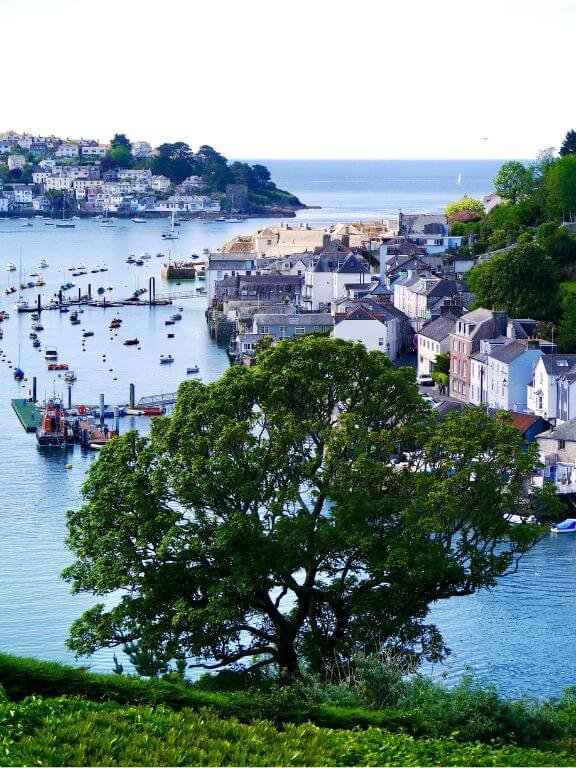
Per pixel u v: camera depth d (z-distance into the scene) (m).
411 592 81.00
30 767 48.03
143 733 51.59
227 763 51.03
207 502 81.75
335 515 79.75
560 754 57.47
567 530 142.25
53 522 147.50
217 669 93.94
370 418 87.81
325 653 78.38
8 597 118.31
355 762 53.38
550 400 179.12
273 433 82.38
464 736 59.97
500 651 105.81
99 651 103.75
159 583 78.50
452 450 83.94
